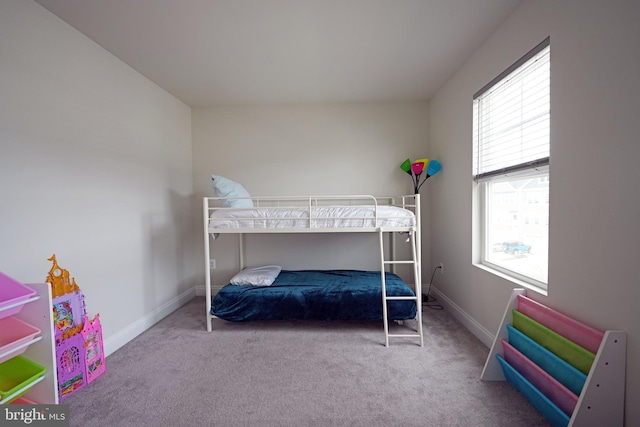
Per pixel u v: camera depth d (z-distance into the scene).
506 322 1.79
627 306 1.17
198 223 3.55
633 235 1.14
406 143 3.43
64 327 1.69
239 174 3.51
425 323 2.68
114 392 1.72
